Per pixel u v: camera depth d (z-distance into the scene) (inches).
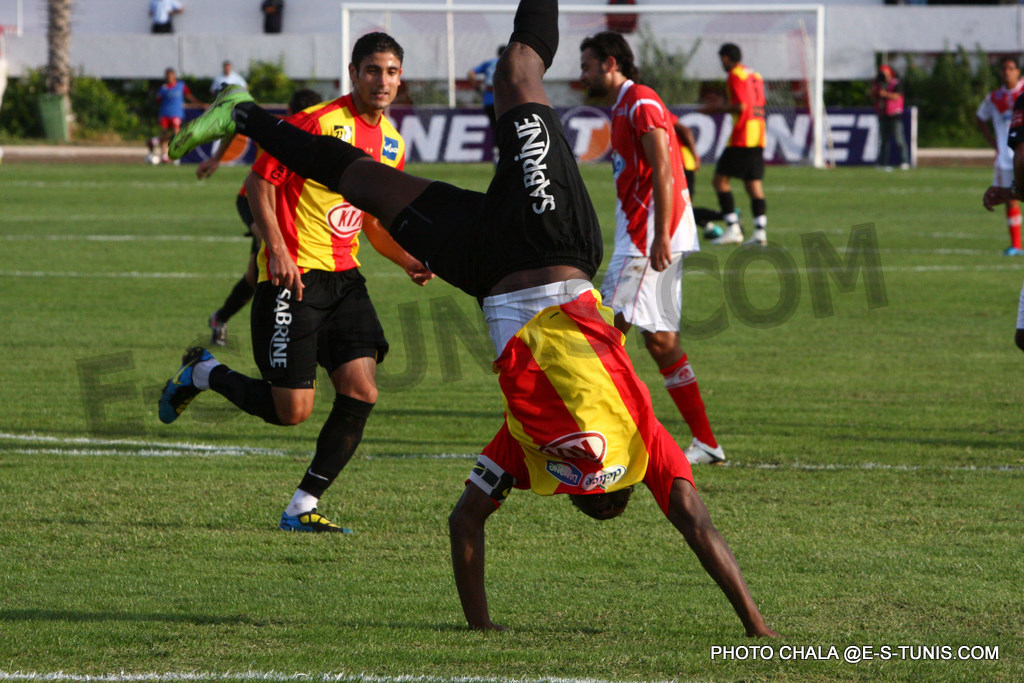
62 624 423.2
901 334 1117.1
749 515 584.7
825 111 3083.2
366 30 3102.9
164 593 464.4
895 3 3846.0
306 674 373.7
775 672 383.2
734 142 1646.2
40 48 3752.5
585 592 474.6
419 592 472.4
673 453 401.1
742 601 402.6
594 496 402.6
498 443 418.3
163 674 372.5
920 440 743.1
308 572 497.4
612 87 711.7
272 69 3666.3
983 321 1178.6
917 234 1838.1
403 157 593.6
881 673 384.5
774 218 2014.0
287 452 710.5
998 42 3700.8
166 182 2583.7
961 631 430.0
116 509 581.9
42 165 2984.7
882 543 540.7
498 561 515.5
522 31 419.8
